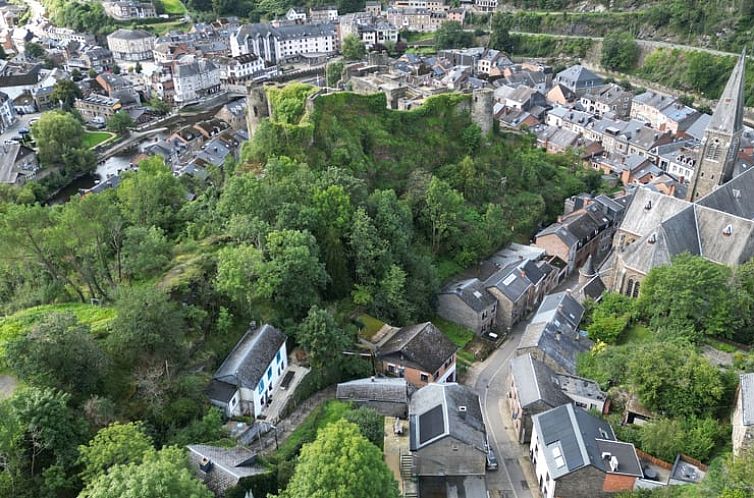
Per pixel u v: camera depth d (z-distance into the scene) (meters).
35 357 53.00
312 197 86.94
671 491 56.59
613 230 123.81
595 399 70.38
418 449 62.22
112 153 182.25
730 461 55.47
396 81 141.88
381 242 87.62
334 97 113.31
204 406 61.75
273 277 71.88
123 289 64.12
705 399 64.81
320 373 72.19
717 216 91.19
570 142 165.50
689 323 79.44
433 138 123.25
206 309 71.94
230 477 50.75
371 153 116.06
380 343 80.31
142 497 40.25
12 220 67.75
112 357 60.16
